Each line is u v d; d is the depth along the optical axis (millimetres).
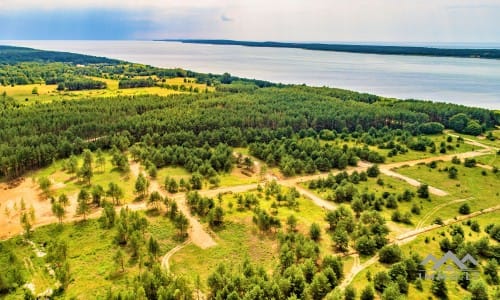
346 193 119312
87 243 90250
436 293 69562
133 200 114750
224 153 150500
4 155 130750
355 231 90938
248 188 127812
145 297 65062
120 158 140500
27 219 95062
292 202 112250
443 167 151250
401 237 94500
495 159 161625
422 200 119812
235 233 96375
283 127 192375
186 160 146000
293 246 86250
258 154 160750
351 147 169250
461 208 111312
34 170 138000
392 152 167000
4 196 116125
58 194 117312
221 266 73438
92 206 109562
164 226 98812
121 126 171875
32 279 77750
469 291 70375
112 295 67125
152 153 149250
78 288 74062
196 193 110062
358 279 75125
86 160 135000
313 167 146000
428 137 195875
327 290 70188
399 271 72812
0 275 73625
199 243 91812
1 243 89625
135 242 84812
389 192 125125
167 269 79812
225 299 66688
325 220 100375
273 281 68000
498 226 94562
